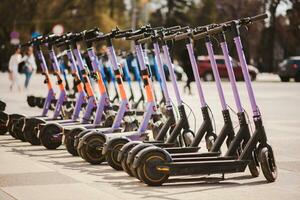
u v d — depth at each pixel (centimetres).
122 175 1505
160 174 1376
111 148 1554
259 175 1495
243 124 1447
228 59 1447
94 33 1817
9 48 10650
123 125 1777
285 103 3931
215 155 1452
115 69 1731
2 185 1384
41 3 10238
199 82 1539
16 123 2095
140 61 1647
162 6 13725
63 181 1430
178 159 1397
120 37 1681
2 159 1738
